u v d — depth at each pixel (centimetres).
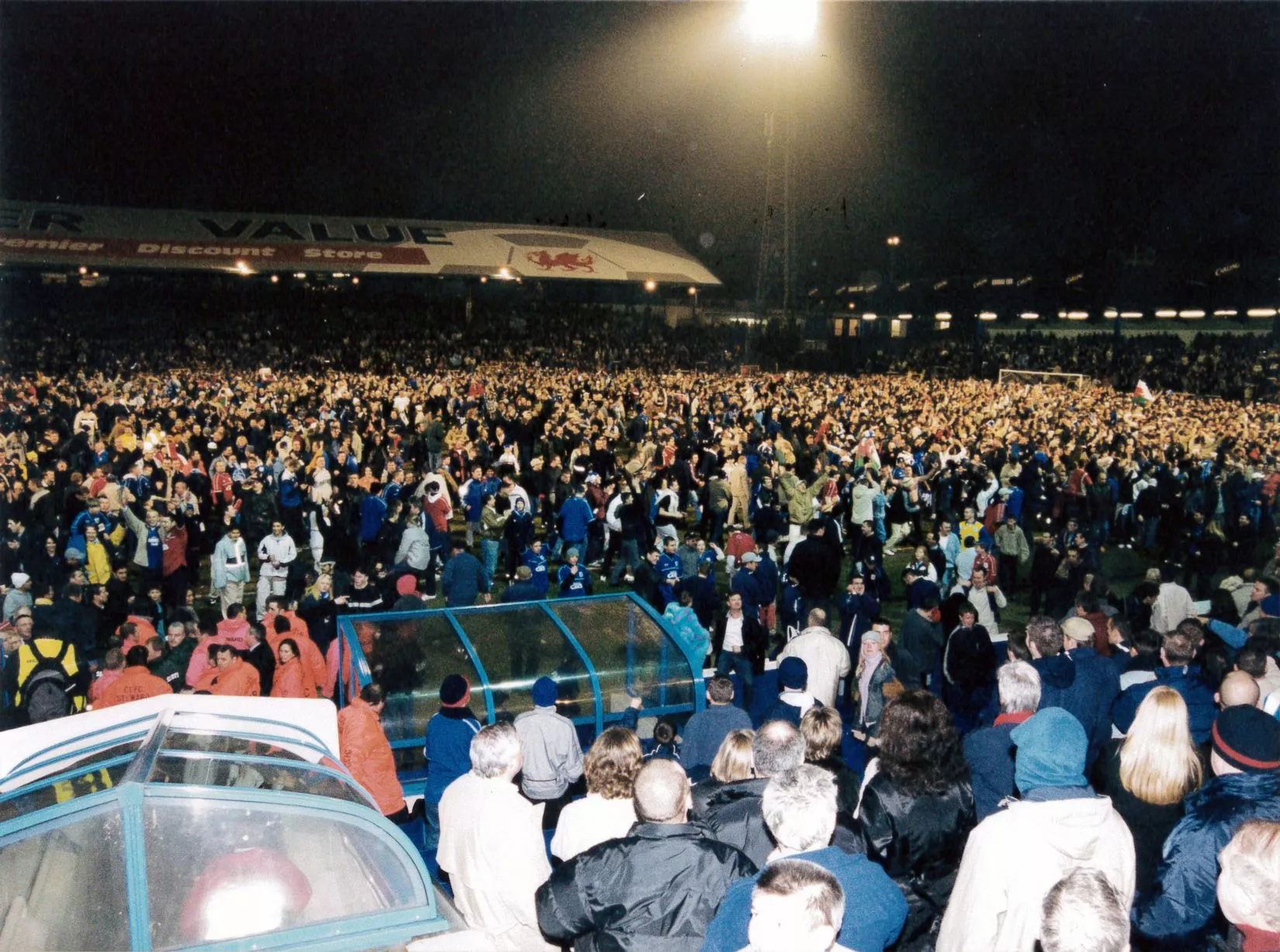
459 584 1191
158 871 324
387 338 6328
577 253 5850
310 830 348
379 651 823
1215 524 1622
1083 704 634
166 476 1617
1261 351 5084
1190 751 398
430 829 639
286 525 1695
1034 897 324
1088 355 5797
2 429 2412
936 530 1415
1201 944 348
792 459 2123
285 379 4475
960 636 847
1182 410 3703
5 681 823
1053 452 2225
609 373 5741
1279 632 732
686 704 859
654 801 338
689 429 2620
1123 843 343
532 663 852
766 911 249
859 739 886
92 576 1249
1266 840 302
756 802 406
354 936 333
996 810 473
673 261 6041
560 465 1866
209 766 368
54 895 316
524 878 416
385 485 1655
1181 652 598
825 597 1152
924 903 378
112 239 5112
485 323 6769
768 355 6588
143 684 766
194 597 1487
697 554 1308
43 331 5688
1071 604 1230
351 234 5650
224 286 6575
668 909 318
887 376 6009
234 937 321
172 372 5038
